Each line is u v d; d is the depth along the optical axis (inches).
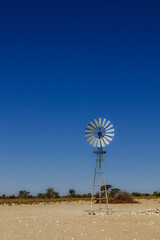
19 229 637.3
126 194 2090.3
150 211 1108.5
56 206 1776.6
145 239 557.9
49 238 557.3
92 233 601.6
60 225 687.1
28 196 3597.4
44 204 2039.9
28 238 555.2
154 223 728.3
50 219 796.6
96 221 757.3
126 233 605.9
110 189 2632.9
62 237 565.0
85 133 1119.0
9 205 1870.1
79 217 858.8
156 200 2556.6
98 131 1112.8
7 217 855.1
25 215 940.0
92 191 1104.2
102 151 1105.4
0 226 671.8
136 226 678.5
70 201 2628.0
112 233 604.1
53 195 3538.4
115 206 1672.0
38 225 686.5
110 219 799.7
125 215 957.8
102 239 554.3
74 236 574.6
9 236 568.7
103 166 1104.8
